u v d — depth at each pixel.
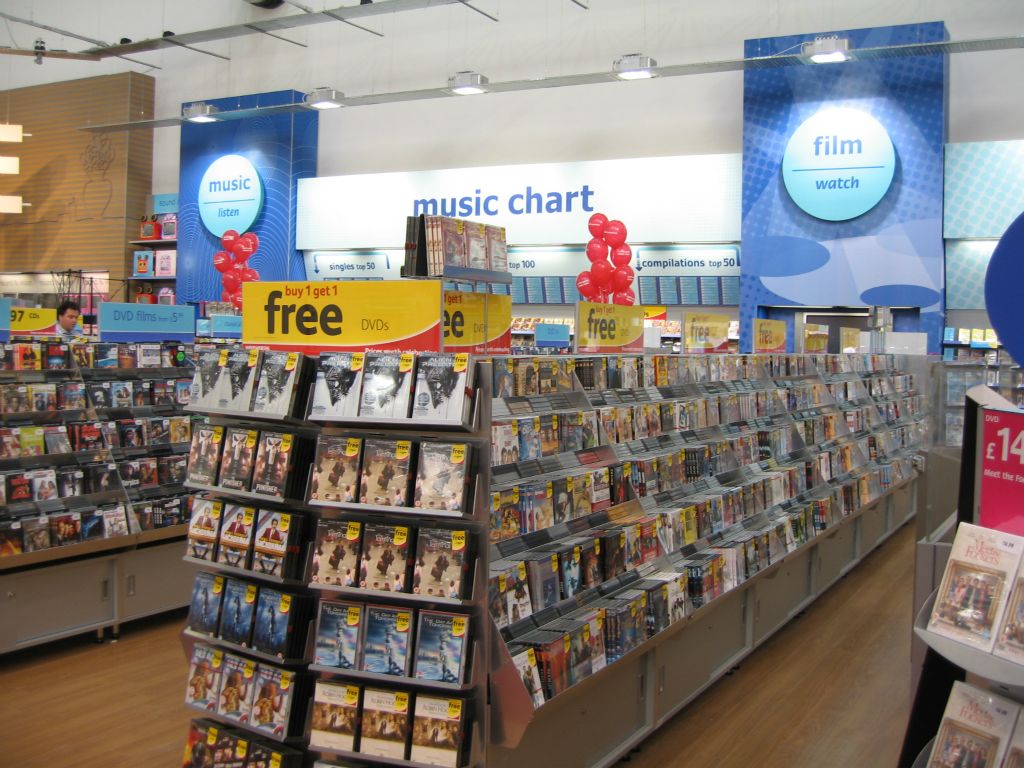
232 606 3.70
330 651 3.34
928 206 11.73
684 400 5.50
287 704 3.46
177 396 6.85
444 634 3.19
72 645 5.78
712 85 13.35
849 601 6.81
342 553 3.35
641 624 4.18
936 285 11.74
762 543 5.62
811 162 12.21
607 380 4.86
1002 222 11.47
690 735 4.50
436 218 4.95
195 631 3.80
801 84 12.30
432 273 4.96
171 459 6.51
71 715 4.69
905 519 9.66
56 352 6.19
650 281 13.48
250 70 16.89
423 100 15.32
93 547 5.69
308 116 16.11
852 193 12.02
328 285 3.77
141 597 6.05
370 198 15.16
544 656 3.47
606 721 4.06
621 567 4.31
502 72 14.71
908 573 7.59
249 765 3.54
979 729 1.80
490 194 14.20
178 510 6.29
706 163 12.88
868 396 8.90
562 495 3.99
